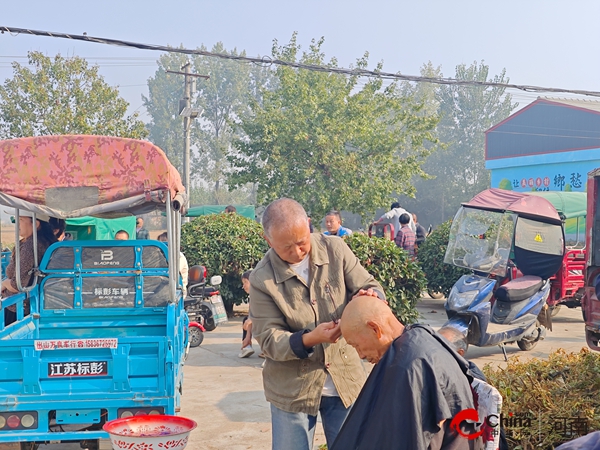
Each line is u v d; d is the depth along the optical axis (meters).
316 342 2.94
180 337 5.94
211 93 62.84
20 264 5.87
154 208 5.76
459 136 54.59
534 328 8.55
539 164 31.25
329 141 24.72
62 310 5.86
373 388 2.29
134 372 4.42
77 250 5.88
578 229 12.51
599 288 7.49
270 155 25.22
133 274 5.90
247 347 8.36
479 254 8.38
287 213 3.06
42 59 25.44
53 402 4.32
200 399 6.49
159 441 3.56
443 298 14.64
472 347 9.02
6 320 6.12
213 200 62.50
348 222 57.19
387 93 27.17
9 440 4.29
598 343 7.72
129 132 26.12
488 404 2.37
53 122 24.59
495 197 8.90
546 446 3.60
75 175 4.64
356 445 2.28
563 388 4.18
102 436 4.32
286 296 3.18
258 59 13.41
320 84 26.03
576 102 30.69
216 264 11.10
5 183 4.59
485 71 54.41
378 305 2.48
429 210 56.34
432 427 2.16
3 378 4.34
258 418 5.88
